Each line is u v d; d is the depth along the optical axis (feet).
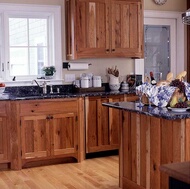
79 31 16.51
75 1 16.37
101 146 16.34
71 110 15.43
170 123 9.81
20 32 16.99
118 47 17.28
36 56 17.39
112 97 16.47
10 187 12.51
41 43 17.47
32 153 14.94
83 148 15.93
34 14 17.02
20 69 17.11
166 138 10.00
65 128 15.39
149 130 10.61
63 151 15.40
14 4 16.49
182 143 9.43
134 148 11.38
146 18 19.56
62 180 13.21
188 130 9.37
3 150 14.62
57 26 17.26
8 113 14.56
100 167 14.83
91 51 16.78
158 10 19.57
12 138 14.65
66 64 17.56
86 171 14.30
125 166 11.94
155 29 19.93
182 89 10.55
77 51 16.55
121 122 11.93
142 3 17.65
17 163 14.71
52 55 17.48
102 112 16.26
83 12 16.52
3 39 16.57
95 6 16.69
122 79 18.81
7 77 16.74
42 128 15.02
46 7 17.02
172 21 20.25
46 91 16.99
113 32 17.11
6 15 16.51
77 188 12.31
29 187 12.48
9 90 16.51
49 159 15.38
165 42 20.26
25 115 14.74
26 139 14.83
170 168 4.65
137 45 17.67
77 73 17.83
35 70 17.42
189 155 9.42
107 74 18.38
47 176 13.74
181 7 20.12
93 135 16.17
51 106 15.08
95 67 18.20
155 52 20.04
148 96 11.07
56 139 15.28
